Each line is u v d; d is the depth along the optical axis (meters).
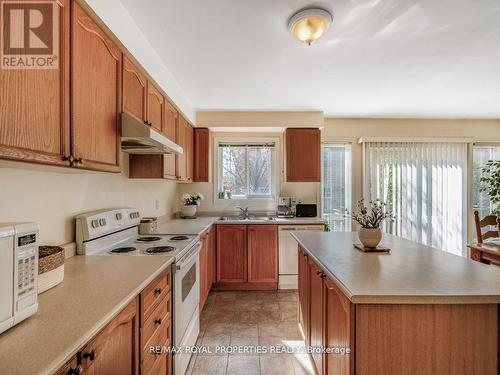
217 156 4.03
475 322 1.09
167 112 2.43
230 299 3.13
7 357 0.69
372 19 1.62
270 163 4.09
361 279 1.23
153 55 1.99
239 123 3.59
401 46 1.94
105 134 1.39
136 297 1.19
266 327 2.48
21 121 0.87
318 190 4.00
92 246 1.74
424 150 4.00
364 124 4.03
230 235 3.44
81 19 1.18
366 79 2.56
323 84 2.68
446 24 1.67
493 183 3.78
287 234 3.44
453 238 3.98
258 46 1.94
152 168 2.39
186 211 3.64
